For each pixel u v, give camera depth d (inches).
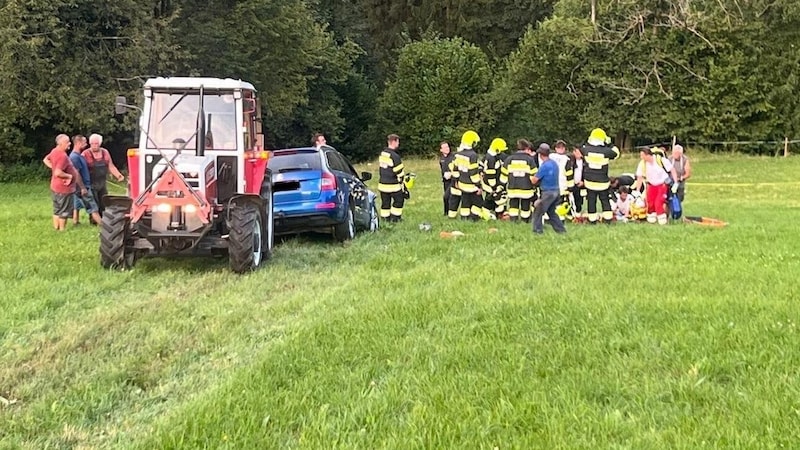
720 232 517.0
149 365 219.0
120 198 382.0
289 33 1440.7
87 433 169.9
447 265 386.9
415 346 225.1
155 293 325.7
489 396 180.7
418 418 166.1
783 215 671.8
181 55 1169.4
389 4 2220.7
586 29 1542.8
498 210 652.7
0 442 162.4
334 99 1829.5
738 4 1480.1
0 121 1094.4
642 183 619.2
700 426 160.2
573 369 200.2
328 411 174.1
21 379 205.9
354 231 518.0
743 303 272.5
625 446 150.8
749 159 1478.8
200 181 368.8
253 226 376.5
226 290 332.5
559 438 155.1
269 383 193.3
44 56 1073.5
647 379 191.6
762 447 148.3
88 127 1120.8
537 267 368.5
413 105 1857.8
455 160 624.7
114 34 1152.2
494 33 2159.2
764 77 1563.7
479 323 253.0
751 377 191.9
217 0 1325.0
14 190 1033.5
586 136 1673.2
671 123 1592.0
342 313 271.6
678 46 1556.3
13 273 355.3
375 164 1717.5
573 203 639.1
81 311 287.4
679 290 302.5
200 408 173.9
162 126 388.5
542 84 1667.1
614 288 307.4
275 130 1715.1
